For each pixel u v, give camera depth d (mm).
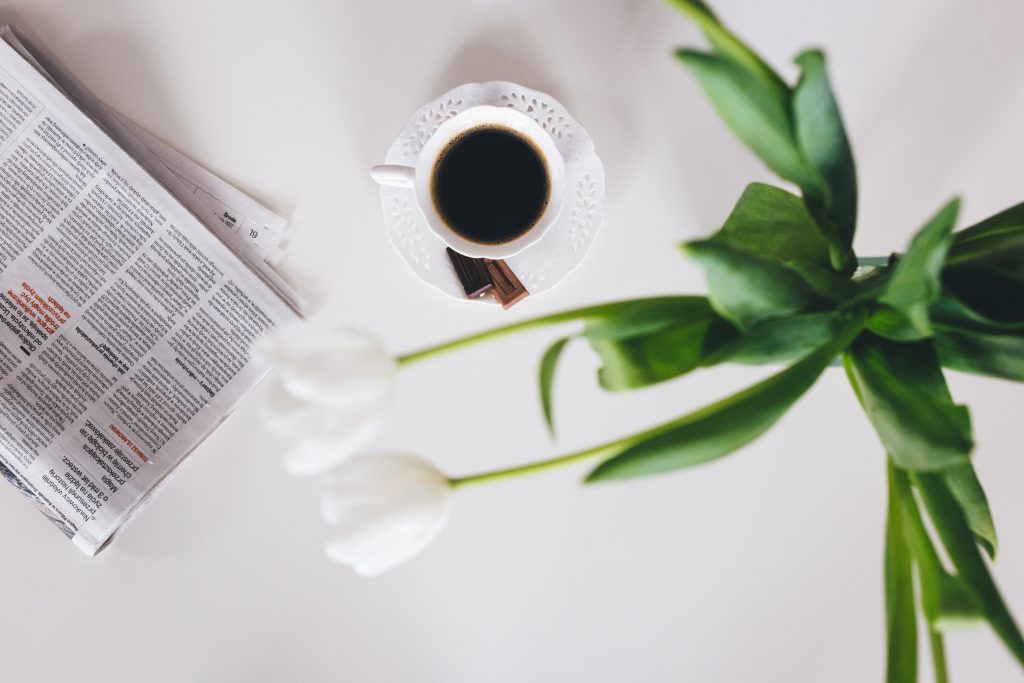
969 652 951
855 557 942
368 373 610
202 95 919
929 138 911
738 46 634
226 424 936
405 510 638
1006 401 931
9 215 929
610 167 915
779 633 950
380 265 924
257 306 931
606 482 627
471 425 930
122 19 915
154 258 931
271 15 914
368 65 914
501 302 895
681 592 949
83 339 938
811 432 936
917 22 904
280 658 946
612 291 923
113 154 920
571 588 948
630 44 910
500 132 873
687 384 927
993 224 706
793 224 734
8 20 915
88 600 939
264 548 940
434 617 948
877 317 680
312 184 923
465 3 910
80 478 936
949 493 671
